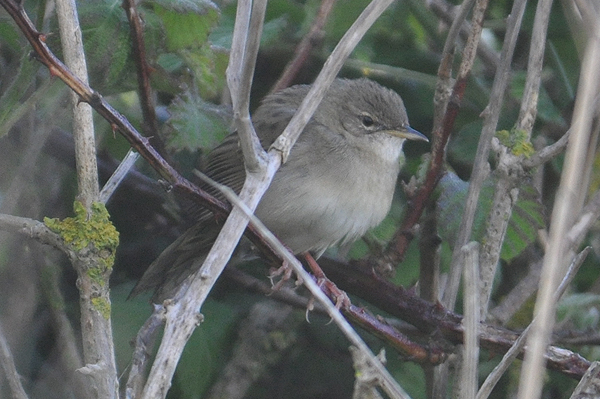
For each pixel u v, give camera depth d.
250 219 5.96
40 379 8.91
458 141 11.12
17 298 8.09
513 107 11.30
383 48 11.57
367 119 10.57
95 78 8.71
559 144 8.59
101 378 6.30
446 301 8.63
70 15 6.89
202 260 9.66
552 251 5.36
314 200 9.96
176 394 9.88
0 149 8.38
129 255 10.91
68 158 9.47
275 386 10.91
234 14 11.04
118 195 10.63
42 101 8.98
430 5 11.50
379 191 10.38
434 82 11.40
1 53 9.70
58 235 6.74
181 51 9.30
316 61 11.52
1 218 6.83
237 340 10.66
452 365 9.88
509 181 8.78
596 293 10.59
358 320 8.47
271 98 10.73
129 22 8.49
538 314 5.38
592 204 8.01
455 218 9.23
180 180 7.07
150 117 8.91
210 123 9.45
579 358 7.95
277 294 10.28
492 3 11.98
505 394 10.68
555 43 11.45
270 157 6.73
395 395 5.74
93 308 6.66
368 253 11.05
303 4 11.91
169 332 6.18
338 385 10.91
